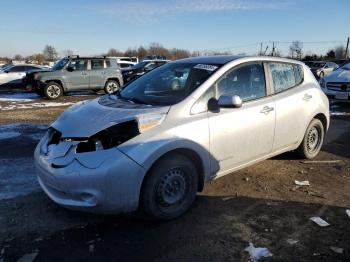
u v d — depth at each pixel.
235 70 4.63
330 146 7.00
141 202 3.80
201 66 4.64
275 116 4.97
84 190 3.54
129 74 20.41
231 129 4.38
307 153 5.99
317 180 5.23
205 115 4.16
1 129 8.44
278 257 3.36
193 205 4.36
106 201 3.55
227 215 4.13
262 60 5.05
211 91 4.31
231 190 4.82
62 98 16.48
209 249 3.48
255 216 4.12
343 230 3.83
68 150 3.70
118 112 3.93
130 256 3.37
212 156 4.23
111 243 3.58
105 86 17.69
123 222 3.96
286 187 4.96
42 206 4.32
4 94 18.45
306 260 3.32
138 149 3.62
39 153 4.06
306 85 5.69
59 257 3.36
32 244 3.55
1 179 5.12
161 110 3.93
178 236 3.70
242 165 4.73
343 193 4.79
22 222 3.95
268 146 4.98
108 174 3.50
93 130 3.69
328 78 11.89
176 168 3.93
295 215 4.15
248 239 3.65
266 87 4.99
